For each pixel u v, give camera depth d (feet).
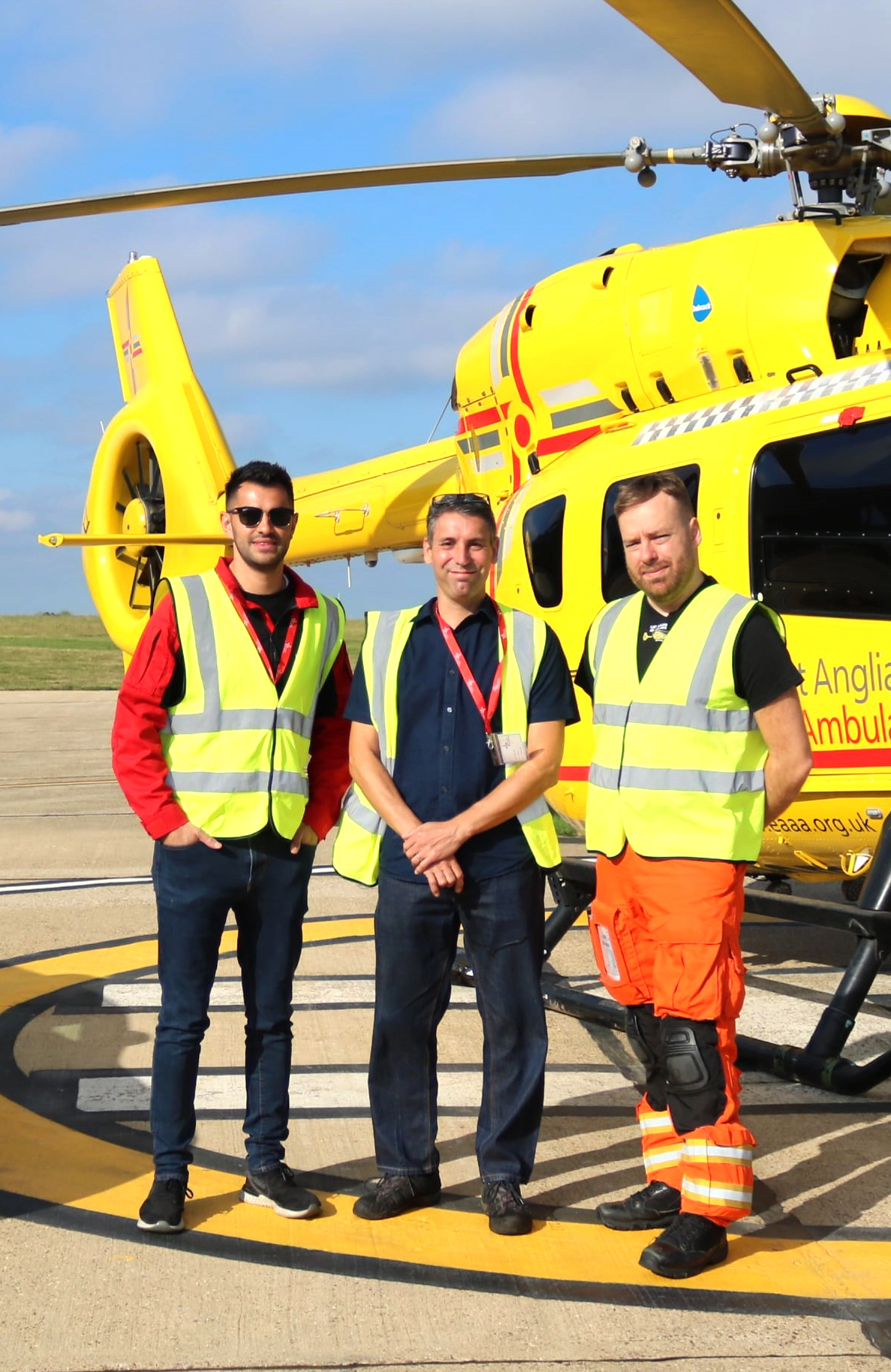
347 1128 13.92
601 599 19.48
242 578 12.07
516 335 22.70
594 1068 16.10
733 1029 10.97
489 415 23.88
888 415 16.38
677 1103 10.84
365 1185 12.26
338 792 12.51
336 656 12.42
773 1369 9.14
